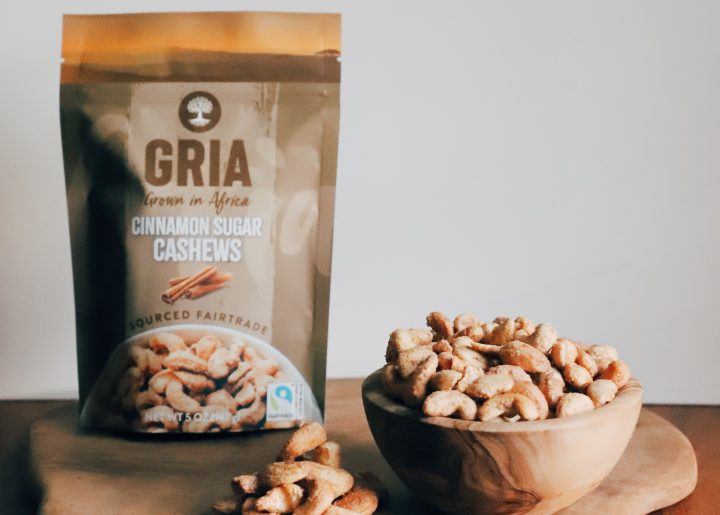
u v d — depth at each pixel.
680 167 0.68
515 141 0.68
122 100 0.58
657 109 0.68
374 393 0.50
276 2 0.67
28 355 0.68
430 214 0.68
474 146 0.68
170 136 0.58
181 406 0.58
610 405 0.48
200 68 0.58
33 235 0.67
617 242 0.69
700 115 0.68
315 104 0.58
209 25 0.58
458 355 0.50
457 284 0.69
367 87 0.67
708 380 0.69
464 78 0.68
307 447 0.52
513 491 0.46
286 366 0.59
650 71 0.68
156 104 0.58
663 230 0.68
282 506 0.48
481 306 0.69
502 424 0.46
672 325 0.69
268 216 0.58
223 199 0.58
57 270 0.68
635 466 0.54
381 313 0.69
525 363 0.49
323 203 0.59
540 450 0.46
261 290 0.58
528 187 0.68
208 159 0.58
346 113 0.67
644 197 0.68
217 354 0.58
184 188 0.58
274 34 0.58
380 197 0.68
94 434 0.59
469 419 0.47
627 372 0.50
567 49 0.68
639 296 0.69
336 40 0.58
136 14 0.58
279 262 0.59
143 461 0.55
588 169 0.68
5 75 0.66
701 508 0.52
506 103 0.68
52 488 0.52
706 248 0.69
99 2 0.67
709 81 0.68
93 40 0.58
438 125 0.68
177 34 0.58
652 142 0.68
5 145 0.67
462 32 0.67
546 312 0.69
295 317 0.59
